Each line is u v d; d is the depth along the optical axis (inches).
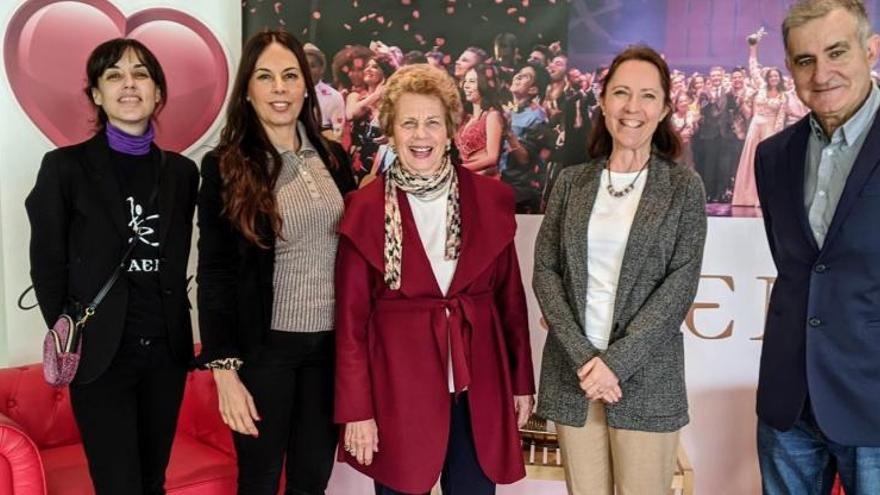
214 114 111.3
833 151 69.3
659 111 75.5
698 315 105.0
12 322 106.7
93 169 77.9
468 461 75.4
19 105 104.3
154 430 83.0
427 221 74.2
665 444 74.2
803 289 71.2
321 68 107.8
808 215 71.3
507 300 78.5
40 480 81.0
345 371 73.0
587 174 79.7
